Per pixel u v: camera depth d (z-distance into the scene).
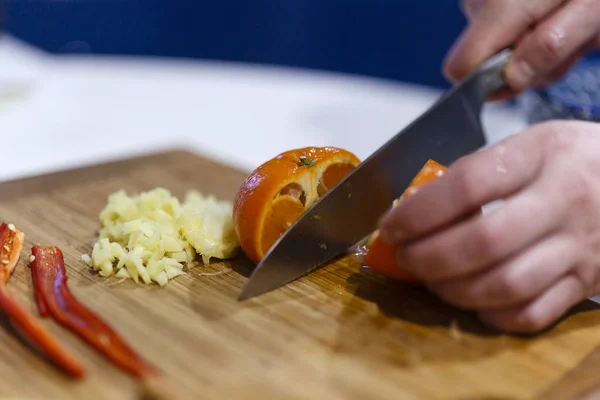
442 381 0.34
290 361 0.34
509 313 0.36
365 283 0.41
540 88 0.55
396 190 0.43
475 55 0.48
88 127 0.68
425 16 0.91
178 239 0.42
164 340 0.35
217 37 1.00
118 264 0.40
